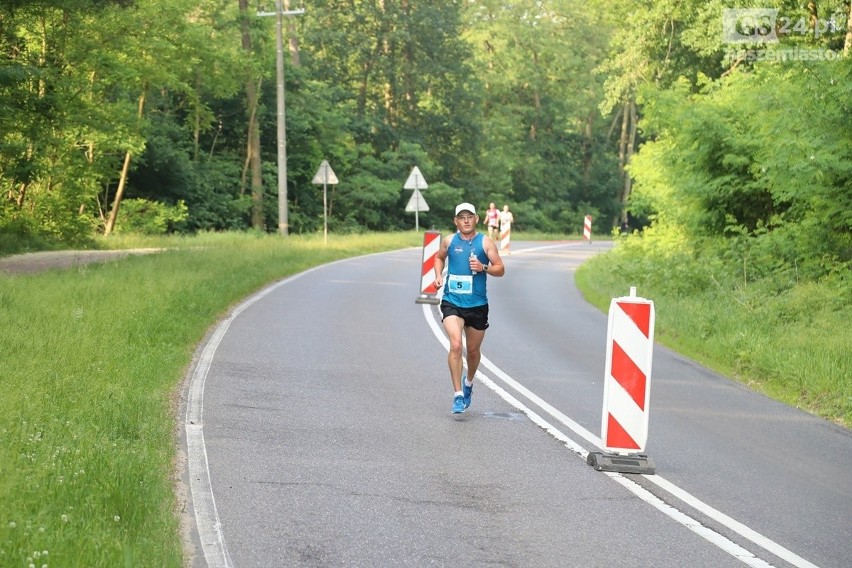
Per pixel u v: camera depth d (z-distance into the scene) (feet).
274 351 82.58
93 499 36.01
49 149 195.62
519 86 491.31
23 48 185.88
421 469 47.91
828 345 79.97
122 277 111.34
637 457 50.14
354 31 401.49
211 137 330.75
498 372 77.77
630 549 37.09
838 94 104.58
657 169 160.15
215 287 117.91
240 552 34.71
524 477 47.26
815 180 109.50
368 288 139.03
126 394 56.18
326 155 362.33
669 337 98.73
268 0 386.32
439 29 404.16
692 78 209.56
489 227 254.88
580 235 442.91
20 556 29.53
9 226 195.72
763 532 39.99
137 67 220.23
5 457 38.86
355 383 70.23
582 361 84.58
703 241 148.46
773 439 57.77
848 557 37.29
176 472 44.93
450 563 34.68
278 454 49.39
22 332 69.97
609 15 211.00
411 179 254.68
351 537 37.09
